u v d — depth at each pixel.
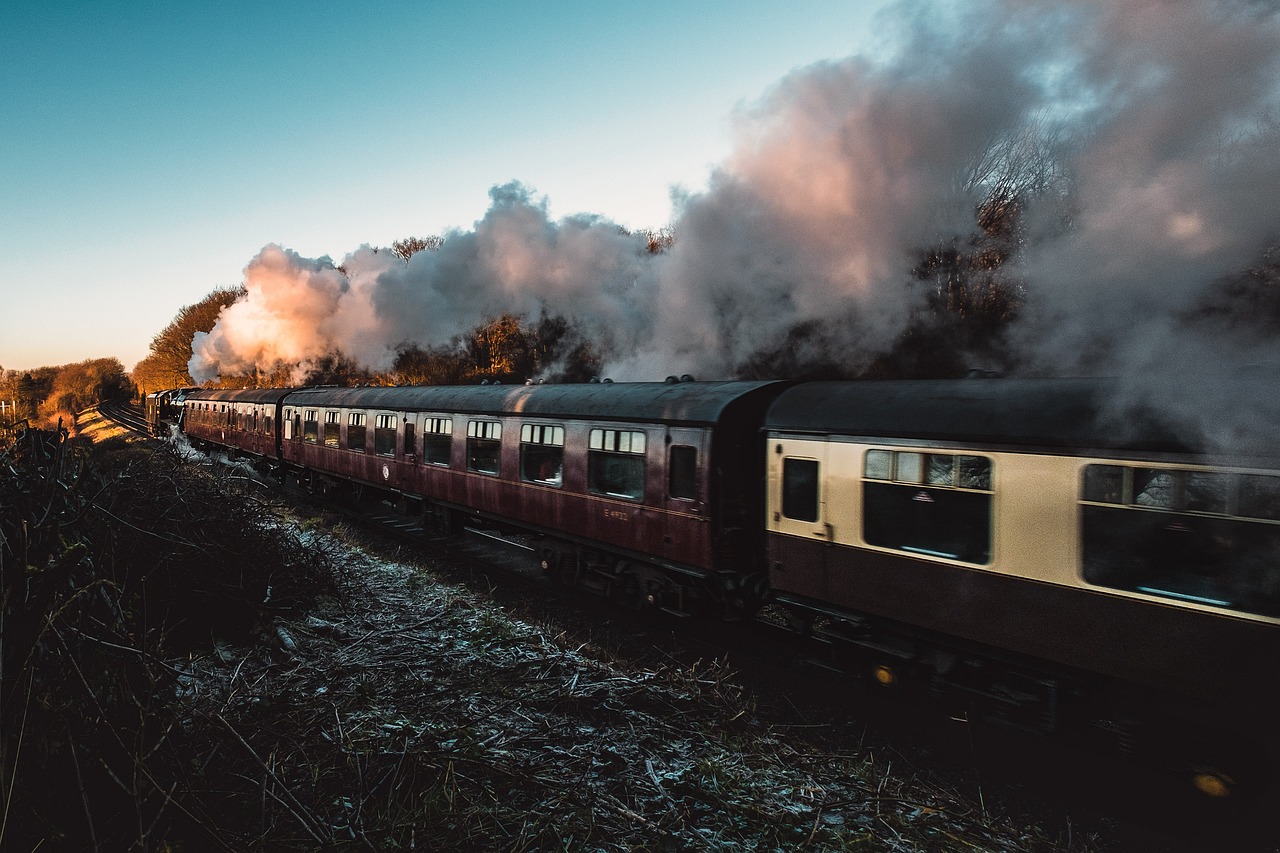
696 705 5.59
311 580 7.82
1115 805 4.46
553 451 9.19
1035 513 4.81
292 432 17.83
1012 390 5.18
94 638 3.63
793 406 6.63
